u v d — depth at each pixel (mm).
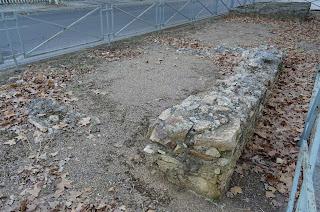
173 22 9109
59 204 2535
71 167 2980
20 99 4129
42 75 5016
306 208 1633
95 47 6656
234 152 2604
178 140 2619
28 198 2582
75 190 2695
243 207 2551
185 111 2891
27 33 6680
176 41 7602
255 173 2953
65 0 14461
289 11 10820
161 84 4941
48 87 4590
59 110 3957
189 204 2561
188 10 9688
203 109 2896
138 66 5727
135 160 3094
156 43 7367
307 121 3193
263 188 2771
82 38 6473
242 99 3219
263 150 3303
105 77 5137
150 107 4176
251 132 3426
